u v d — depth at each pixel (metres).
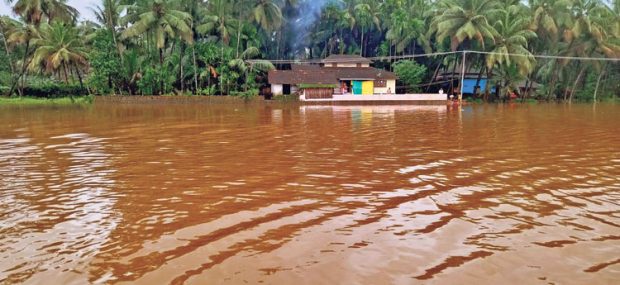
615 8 48.00
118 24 44.16
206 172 10.38
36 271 5.16
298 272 5.09
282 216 7.10
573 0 46.56
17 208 7.63
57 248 5.85
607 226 6.52
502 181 9.38
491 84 50.97
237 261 5.40
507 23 45.62
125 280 4.93
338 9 55.19
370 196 8.25
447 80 52.78
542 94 52.19
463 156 12.43
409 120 24.28
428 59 55.09
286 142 15.32
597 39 46.12
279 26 49.28
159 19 40.91
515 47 45.16
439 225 6.63
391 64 55.38
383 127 20.36
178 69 46.69
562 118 25.80
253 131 18.69
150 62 45.09
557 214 7.11
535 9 47.53
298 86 46.16
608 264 5.23
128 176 10.02
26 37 42.75
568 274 4.99
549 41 49.75
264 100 43.03
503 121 23.70
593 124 21.89
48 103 41.06
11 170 10.73
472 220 6.84
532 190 8.62
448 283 4.80
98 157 12.46
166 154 12.91
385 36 58.41
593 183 9.16
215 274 5.05
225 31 44.56
